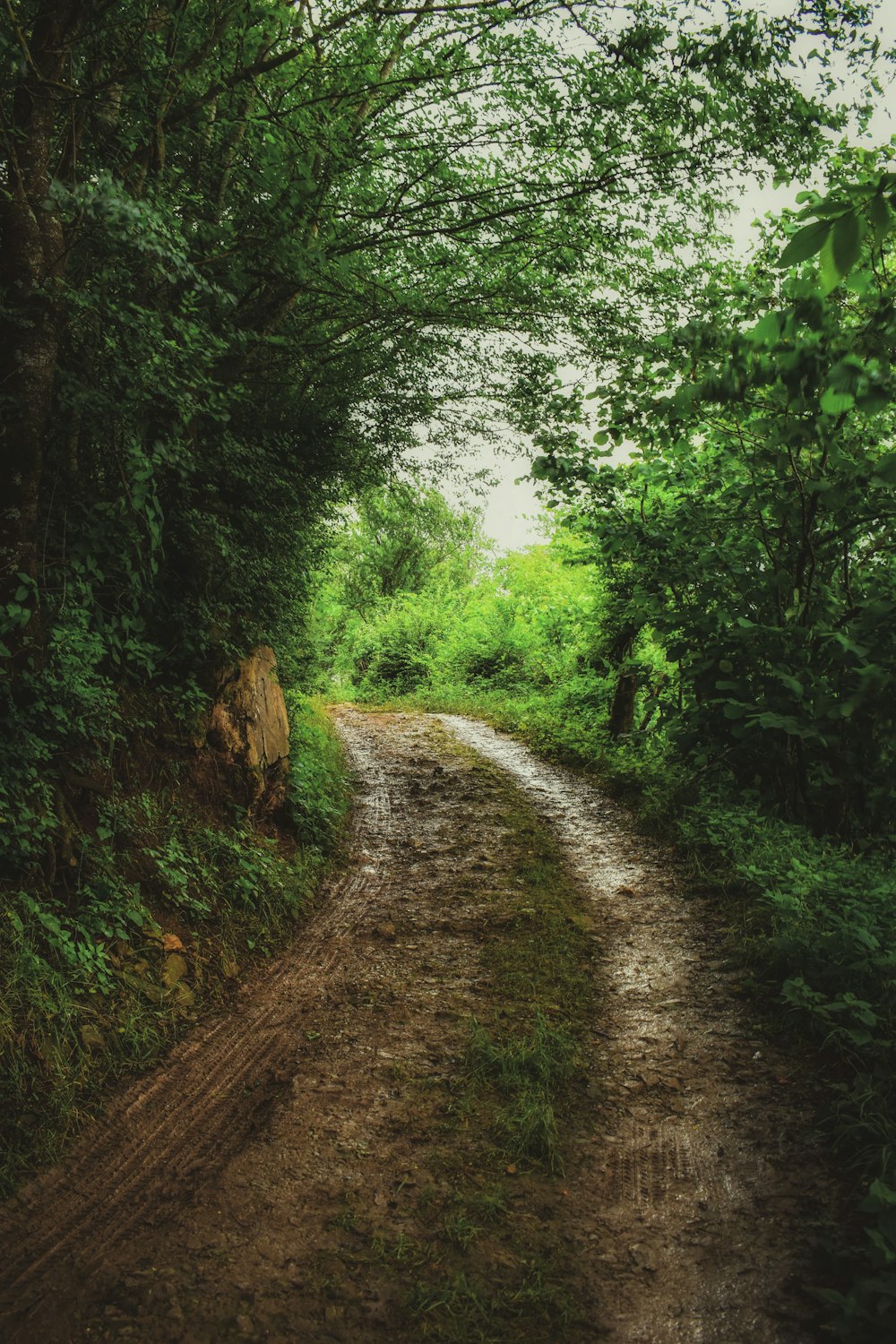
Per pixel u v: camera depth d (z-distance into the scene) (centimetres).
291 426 944
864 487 635
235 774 781
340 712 2197
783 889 637
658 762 1165
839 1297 286
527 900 768
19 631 518
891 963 468
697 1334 298
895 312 315
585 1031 530
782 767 800
